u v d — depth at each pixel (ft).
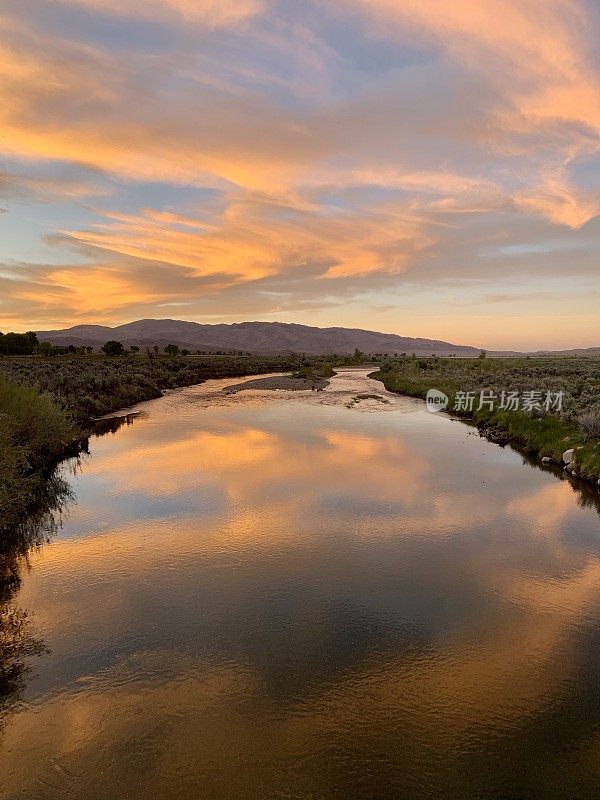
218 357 490.90
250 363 362.33
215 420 98.48
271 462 63.00
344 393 157.79
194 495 49.24
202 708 20.92
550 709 20.81
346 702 21.18
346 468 59.93
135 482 53.93
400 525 41.34
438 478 55.52
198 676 22.93
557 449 63.72
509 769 17.84
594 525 41.50
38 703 21.27
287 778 17.48
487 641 25.58
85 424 92.68
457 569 33.60
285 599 29.71
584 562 34.73
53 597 30.12
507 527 41.01
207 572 33.17
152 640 25.67
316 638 25.80
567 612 28.37
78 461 63.77
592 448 58.13
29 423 59.93
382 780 17.40
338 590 30.73
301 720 20.21
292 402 131.44
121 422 95.96
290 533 39.68
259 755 18.47
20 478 48.37
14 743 19.16
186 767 17.97
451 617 27.81
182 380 200.95
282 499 47.85
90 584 31.73
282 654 24.50
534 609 28.68
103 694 21.81
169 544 37.70
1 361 213.25
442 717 20.35
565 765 18.02
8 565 34.45
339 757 18.37
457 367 263.29
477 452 69.31
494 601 29.53
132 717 20.45
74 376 131.54
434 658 24.17
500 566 34.06
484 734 19.45
